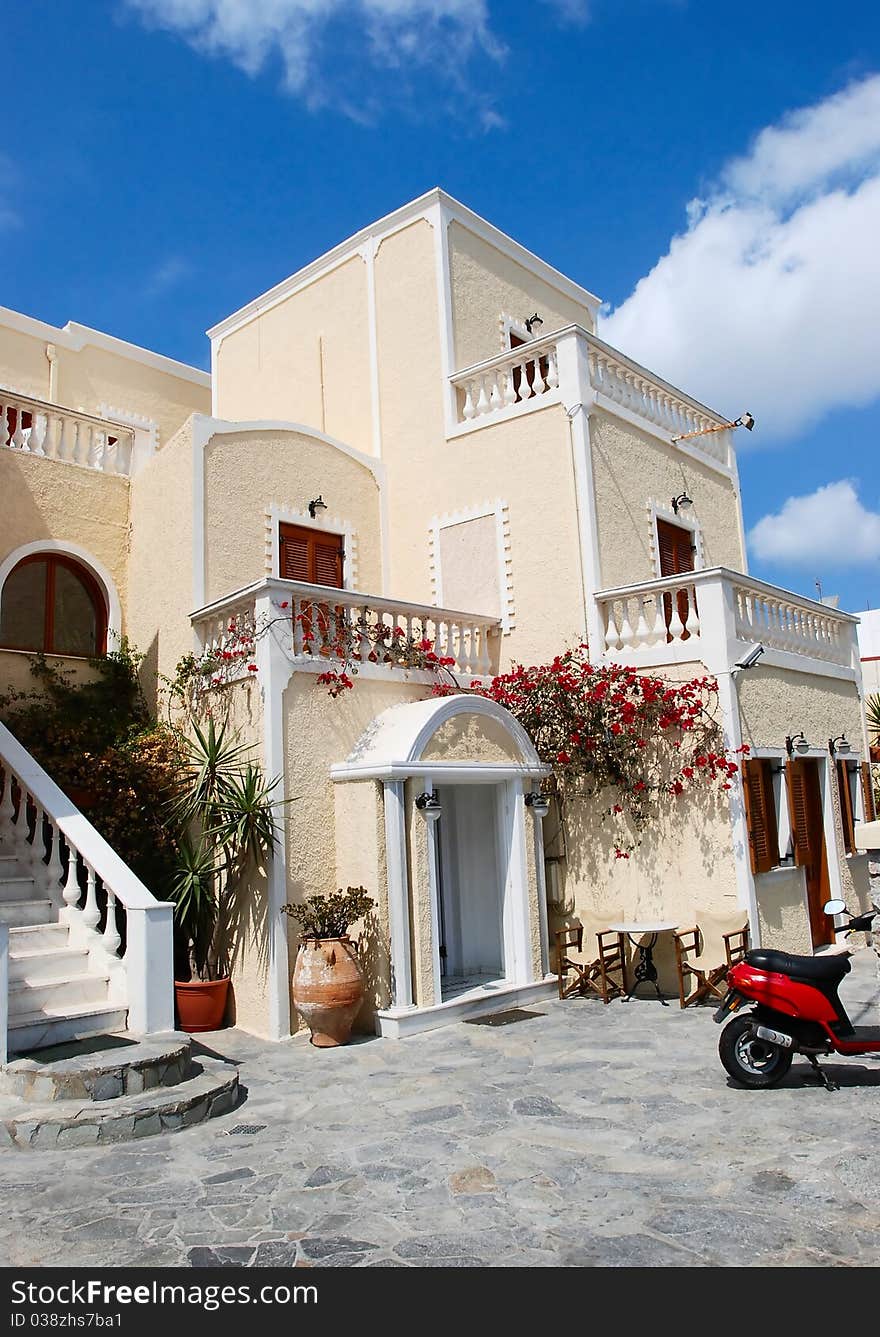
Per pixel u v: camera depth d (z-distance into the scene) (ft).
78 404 55.42
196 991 32.19
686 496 47.70
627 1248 14.78
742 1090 23.31
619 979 37.22
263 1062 27.91
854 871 44.52
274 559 42.47
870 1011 30.60
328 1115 22.63
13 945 27.76
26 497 40.04
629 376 46.29
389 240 51.47
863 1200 16.34
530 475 43.04
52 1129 20.57
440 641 41.70
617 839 37.91
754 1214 15.90
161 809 35.47
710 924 34.35
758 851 35.58
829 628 46.98
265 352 58.13
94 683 40.22
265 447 42.93
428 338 48.67
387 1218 16.31
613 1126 20.94
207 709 35.99
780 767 38.17
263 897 31.89
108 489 42.96
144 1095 22.29
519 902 36.17
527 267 55.42
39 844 31.91
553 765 38.96
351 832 32.76
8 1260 15.08
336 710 34.22
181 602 39.01
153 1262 14.85
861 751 47.06
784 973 23.24
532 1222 15.93
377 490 48.67
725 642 35.86
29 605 40.01
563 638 40.86
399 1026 30.50
